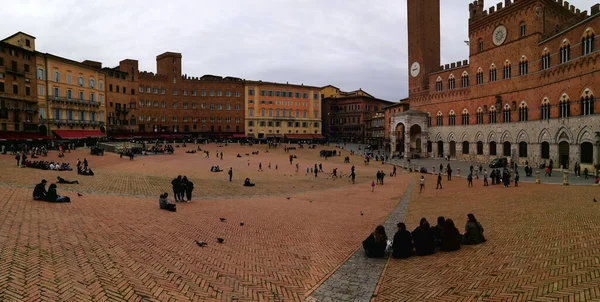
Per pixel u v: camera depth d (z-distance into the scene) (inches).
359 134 6314.0
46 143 3363.7
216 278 529.7
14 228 665.0
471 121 3334.2
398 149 4589.1
